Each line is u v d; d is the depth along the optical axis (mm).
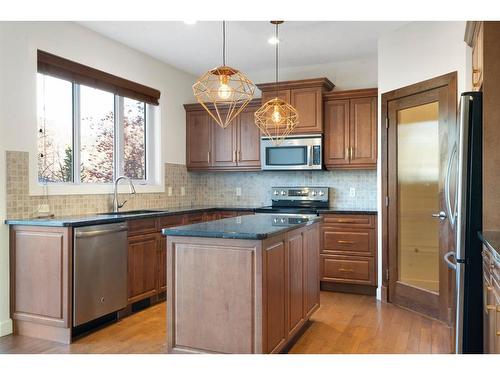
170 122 5293
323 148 4906
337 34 4215
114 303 3465
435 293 3602
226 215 5152
